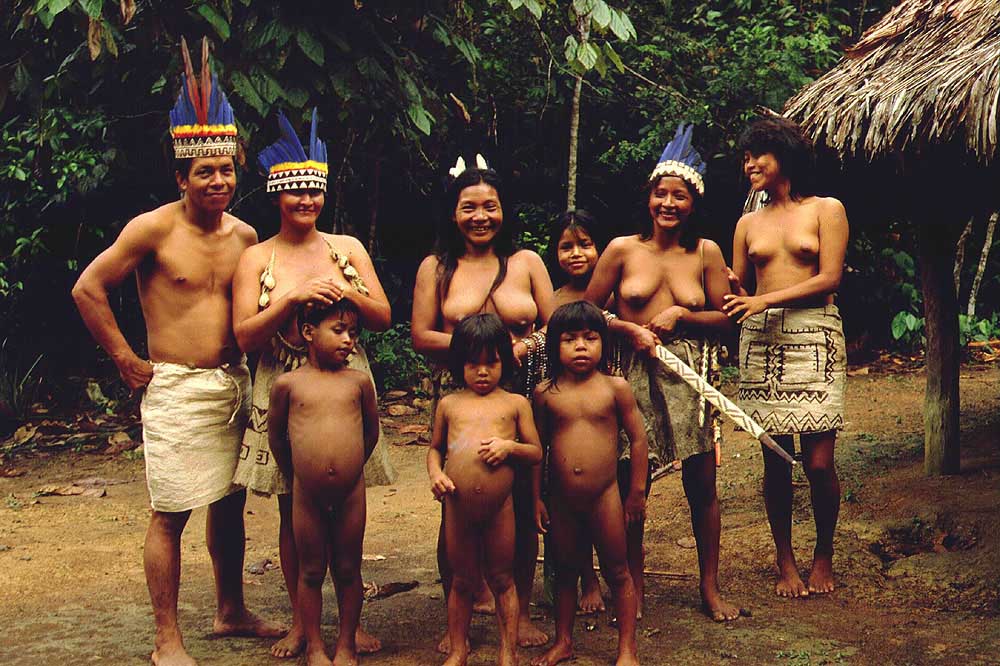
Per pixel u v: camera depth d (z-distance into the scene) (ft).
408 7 21.01
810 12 32.60
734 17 33.96
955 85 14.14
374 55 21.02
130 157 25.14
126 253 11.94
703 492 13.41
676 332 13.12
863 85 16.56
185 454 12.00
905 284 32.19
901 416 24.34
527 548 12.61
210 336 12.22
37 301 28.96
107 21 18.58
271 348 12.25
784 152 14.01
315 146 12.44
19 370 28.09
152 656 12.09
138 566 16.10
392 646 12.63
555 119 30.55
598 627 13.24
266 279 12.12
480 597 13.97
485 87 28.76
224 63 19.35
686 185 12.95
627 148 29.48
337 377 11.80
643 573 14.37
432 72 25.86
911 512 16.31
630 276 13.24
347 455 11.58
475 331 11.38
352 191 28.94
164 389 12.01
